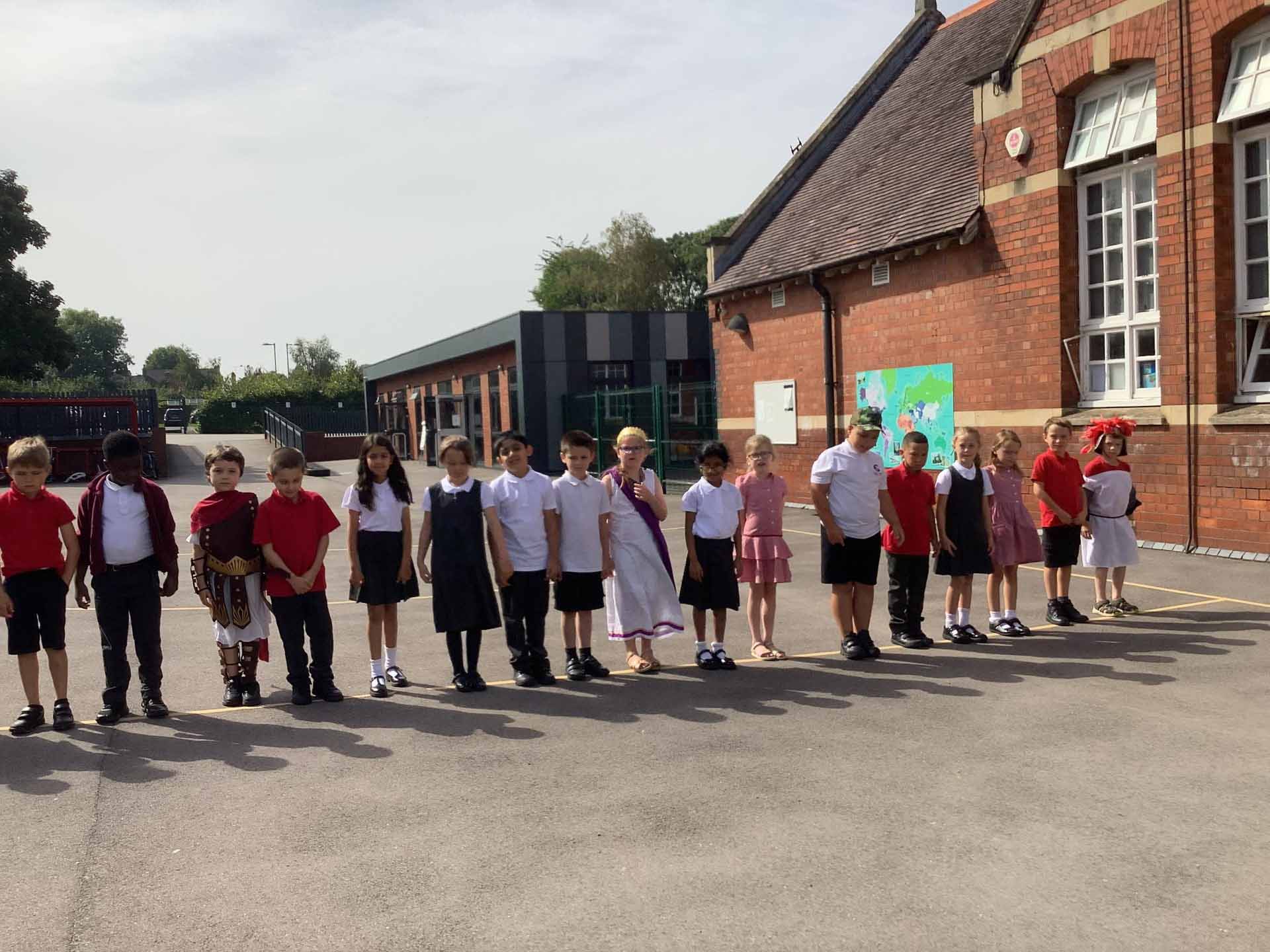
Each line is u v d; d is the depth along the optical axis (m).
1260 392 10.19
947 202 14.09
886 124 18.59
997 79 12.73
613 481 6.76
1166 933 3.20
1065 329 12.12
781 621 8.40
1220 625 7.50
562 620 8.72
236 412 63.88
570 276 59.06
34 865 3.93
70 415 30.64
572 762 4.97
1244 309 10.28
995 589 7.59
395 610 6.66
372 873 3.78
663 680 6.57
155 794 4.68
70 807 4.54
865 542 6.95
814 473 6.98
